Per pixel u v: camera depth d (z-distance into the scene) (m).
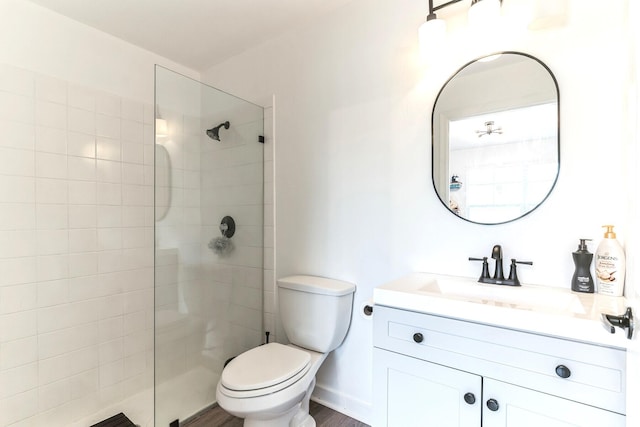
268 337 2.08
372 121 1.61
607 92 1.07
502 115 1.26
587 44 1.10
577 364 0.81
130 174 1.99
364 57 1.63
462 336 0.98
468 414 0.97
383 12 1.57
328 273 1.78
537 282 1.20
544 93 1.18
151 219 2.10
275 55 2.01
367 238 1.63
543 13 1.14
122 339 1.91
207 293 1.95
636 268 0.60
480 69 1.31
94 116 1.83
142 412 1.87
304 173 1.88
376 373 1.17
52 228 1.64
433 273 1.43
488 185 1.29
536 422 0.86
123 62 1.98
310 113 1.85
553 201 1.17
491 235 1.29
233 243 2.08
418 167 1.47
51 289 1.63
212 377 1.93
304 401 1.57
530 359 0.87
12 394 1.49
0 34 1.50
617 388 0.76
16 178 1.53
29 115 1.58
